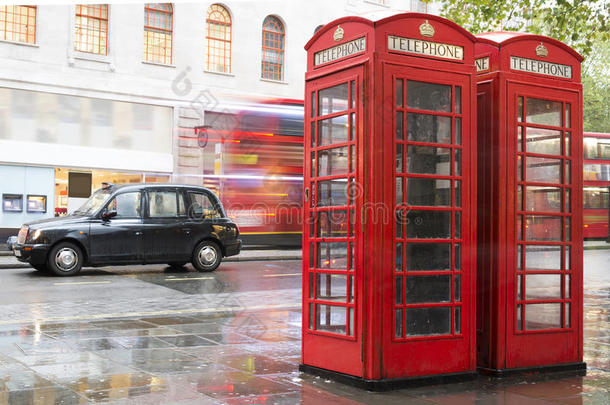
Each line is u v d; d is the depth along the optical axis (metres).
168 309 9.41
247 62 23.56
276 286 12.42
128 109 20.08
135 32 20.92
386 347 4.85
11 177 19.16
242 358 5.94
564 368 5.58
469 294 5.22
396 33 4.91
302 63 25.45
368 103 4.84
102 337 6.99
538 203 5.59
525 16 13.77
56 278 13.05
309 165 5.44
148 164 19.25
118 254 13.63
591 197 27.64
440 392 4.78
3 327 7.63
